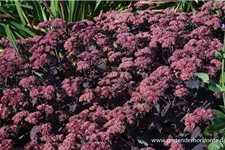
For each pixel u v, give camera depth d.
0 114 2.40
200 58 2.59
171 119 2.35
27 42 2.83
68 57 2.80
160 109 2.39
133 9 3.47
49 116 2.42
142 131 2.35
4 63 2.61
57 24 2.92
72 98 2.51
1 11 3.38
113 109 2.41
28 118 2.35
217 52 2.48
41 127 2.33
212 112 2.27
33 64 2.67
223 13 3.08
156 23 2.99
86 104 2.51
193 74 2.46
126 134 2.36
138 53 2.64
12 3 3.51
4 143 2.29
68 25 2.98
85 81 2.65
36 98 2.48
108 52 2.75
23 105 2.49
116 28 2.95
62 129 2.41
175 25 2.89
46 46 2.71
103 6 3.52
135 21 2.96
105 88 2.45
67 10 3.35
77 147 2.25
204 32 2.80
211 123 2.31
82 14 3.31
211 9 3.14
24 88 2.59
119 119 2.28
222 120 2.26
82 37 2.79
